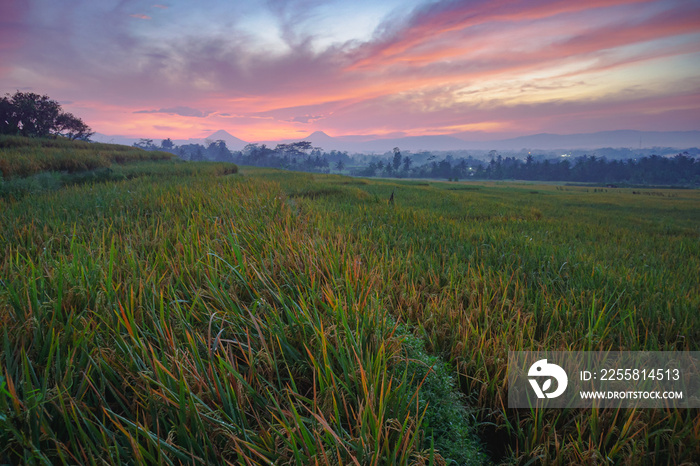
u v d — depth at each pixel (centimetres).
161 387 186
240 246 462
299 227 616
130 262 354
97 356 210
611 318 369
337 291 331
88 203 793
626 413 229
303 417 199
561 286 475
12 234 511
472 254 590
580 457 199
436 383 235
